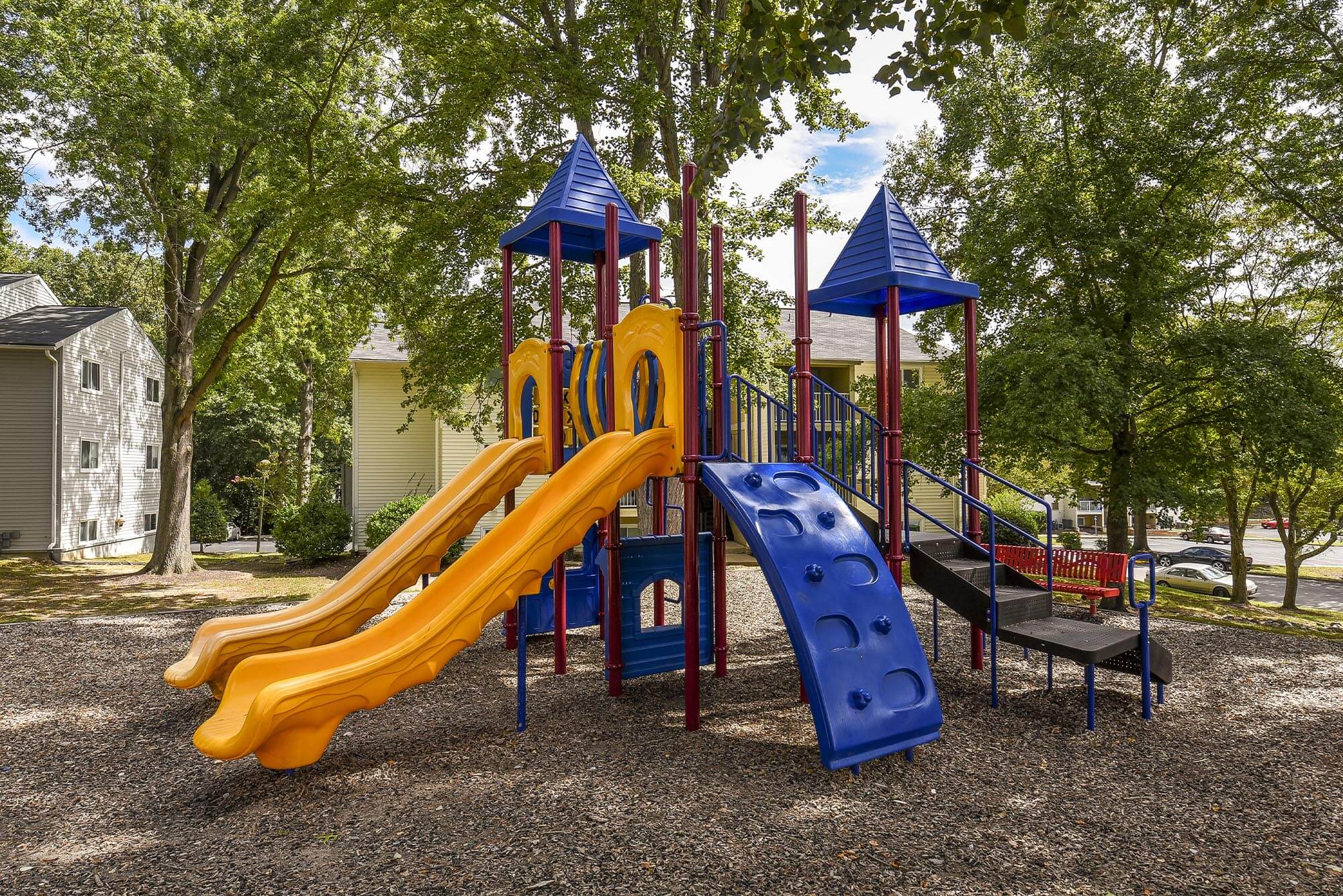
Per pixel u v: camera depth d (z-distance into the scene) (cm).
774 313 1302
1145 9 1422
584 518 541
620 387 629
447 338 1275
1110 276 1324
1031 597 598
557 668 715
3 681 711
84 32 1281
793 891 319
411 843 368
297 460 2803
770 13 425
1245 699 599
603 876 332
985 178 1529
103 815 415
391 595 649
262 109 1348
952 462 1434
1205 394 1362
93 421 2212
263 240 1761
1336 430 1182
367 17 1377
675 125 1290
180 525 1686
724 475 528
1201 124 1294
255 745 419
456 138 1167
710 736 522
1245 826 381
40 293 2400
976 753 484
